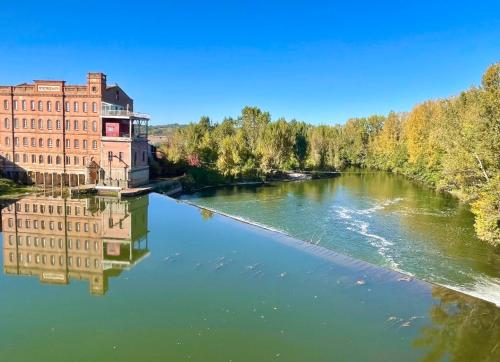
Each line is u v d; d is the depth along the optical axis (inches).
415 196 2297.0
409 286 849.5
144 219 1588.3
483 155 1170.6
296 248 1148.5
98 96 2319.1
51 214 1643.7
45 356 573.6
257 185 3088.1
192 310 726.5
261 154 3508.9
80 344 605.9
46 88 2356.1
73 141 2369.6
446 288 842.8
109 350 589.3
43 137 2389.3
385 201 2118.6
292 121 4960.6
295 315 706.8
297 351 590.6
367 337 633.0
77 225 1460.4
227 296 791.1
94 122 2336.4
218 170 3115.2
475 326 671.8
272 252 1102.4
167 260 1028.5
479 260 1088.2
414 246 1226.0
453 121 1951.3
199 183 2940.5
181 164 3006.9
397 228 1469.0
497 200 1061.8
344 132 5310.0
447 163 1617.9
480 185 1211.9
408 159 3531.0
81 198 2016.5
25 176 2422.5
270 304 752.3
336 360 568.4
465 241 1274.6
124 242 1230.3
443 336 639.1
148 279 890.7
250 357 572.4
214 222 1541.6
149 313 713.0
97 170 2309.3
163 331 647.1
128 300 773.9
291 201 2188.7
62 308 737.6
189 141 3400.6
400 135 4271.7
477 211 1115.3
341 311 724.7
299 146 4303.6
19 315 706.8
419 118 3142.2
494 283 920.9
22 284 871.1
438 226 1491.1
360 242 1280.8
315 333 643.5
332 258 1051.3
